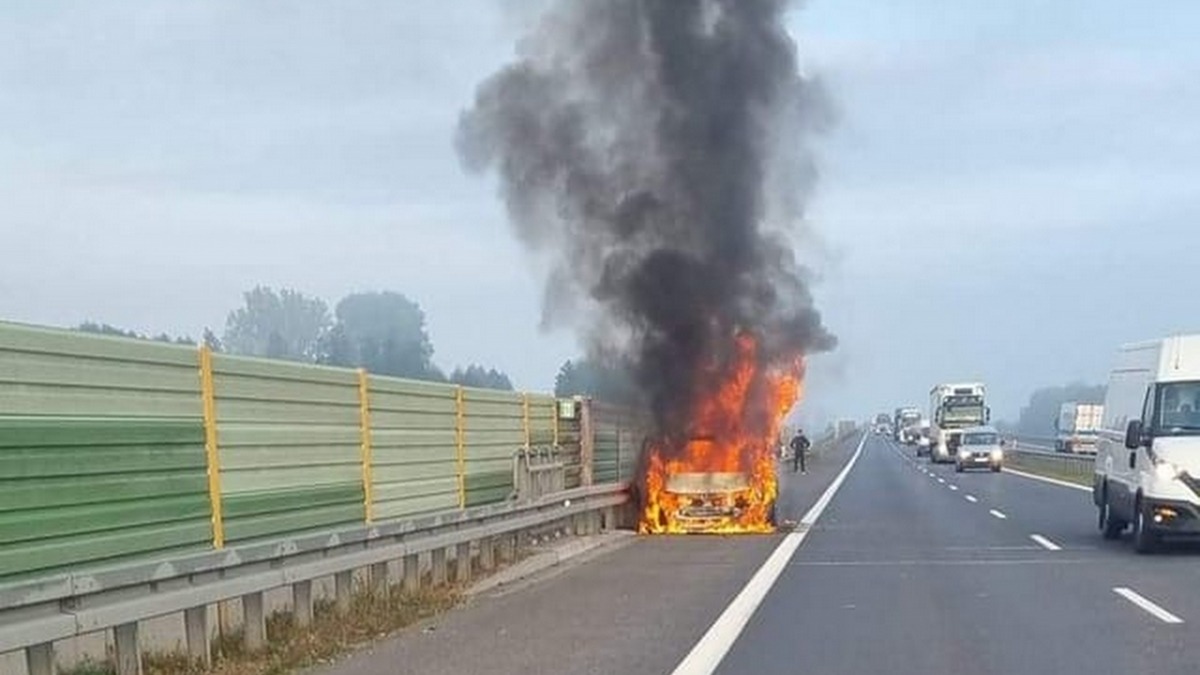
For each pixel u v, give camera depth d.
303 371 14.36
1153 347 22.03
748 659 11.35
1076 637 12.39
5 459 9.10
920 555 21.14
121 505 10.51
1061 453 65.00
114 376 10.54
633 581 17.75
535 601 15.73
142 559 10.70
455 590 16.33
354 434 15.74
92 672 9.74
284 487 13.64
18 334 9.33
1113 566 19.05
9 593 8.17
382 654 11.95
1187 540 23.38
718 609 14.66
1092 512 32.34
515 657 11.62
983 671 10.68
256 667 11.02
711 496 26.80
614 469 30.50
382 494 16.56
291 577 12.02
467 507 20.19
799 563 19.94
